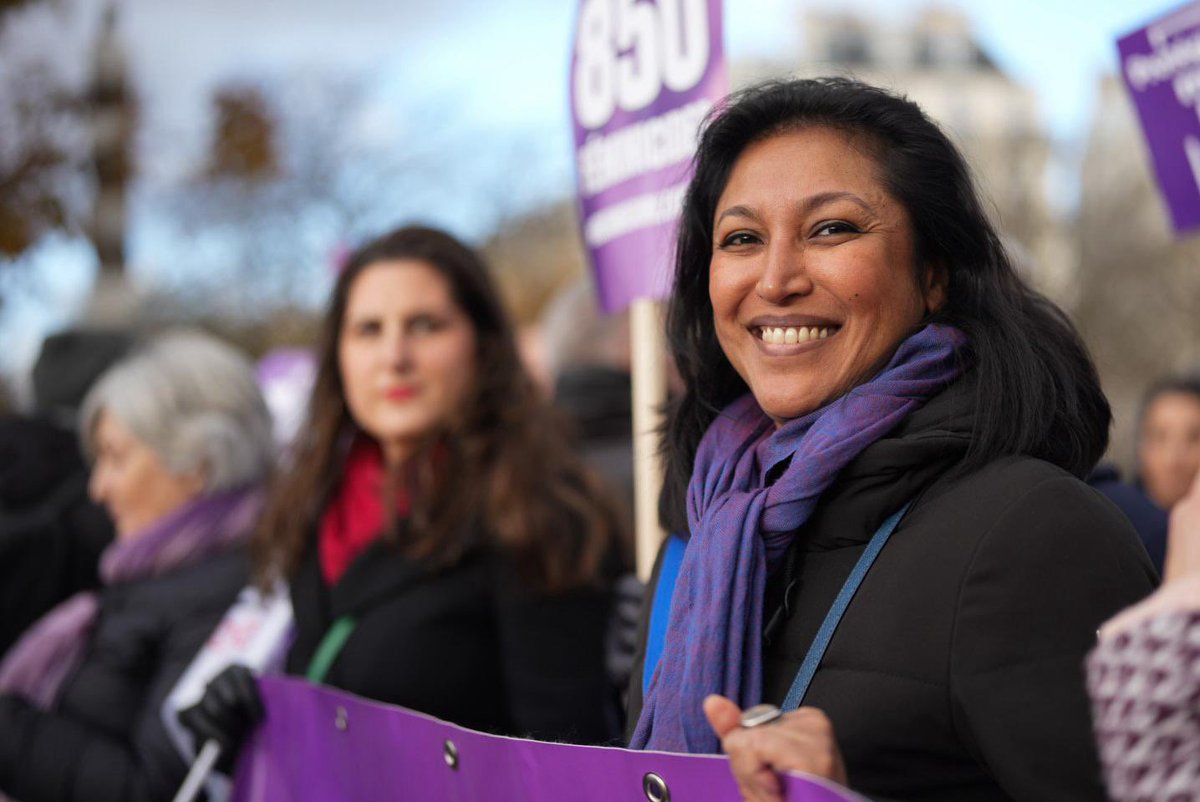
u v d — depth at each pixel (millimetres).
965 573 1374
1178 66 3143
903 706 1372
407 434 2666
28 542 3588
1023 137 23906
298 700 2250
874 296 1546
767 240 1596
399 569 2547
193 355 3170
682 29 2461
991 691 1316
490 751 1651
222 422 3088
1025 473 1419
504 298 2914
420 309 2713
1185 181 3137
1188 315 22250
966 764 1370
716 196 1707
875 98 1602
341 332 2814
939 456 1466
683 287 1810
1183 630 1028
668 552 1801
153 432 3021
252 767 2383
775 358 1583
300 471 2764
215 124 9773
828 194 1556
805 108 1619
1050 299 1700
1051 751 1277
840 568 1498
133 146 7320
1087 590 1322
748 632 1505
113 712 2762
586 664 2477
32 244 6680
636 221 2564
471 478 2596
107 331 4176
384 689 2463
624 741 1730
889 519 1482
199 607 2828
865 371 1562
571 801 1503
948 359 1536
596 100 2682
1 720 2764
